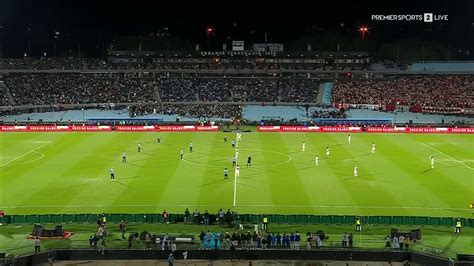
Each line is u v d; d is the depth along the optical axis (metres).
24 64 171.38
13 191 75.31
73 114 148.00
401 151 104.19
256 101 162.00
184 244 54.94
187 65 180.88
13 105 149.50
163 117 143.88
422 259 51.41
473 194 74.50
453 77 167.62
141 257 52.44
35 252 51.47
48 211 66.94
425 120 141.00
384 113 148.25
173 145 110.25
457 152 103.44
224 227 61.16
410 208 68.31
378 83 168.12
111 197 72.88
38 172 86.19
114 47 195.12
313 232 59.53
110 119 141.12
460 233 59.66
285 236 54.41
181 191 75.69
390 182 80.56
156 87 168.25
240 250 52.22
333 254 52.19
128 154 100.69
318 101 161.12
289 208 68.25
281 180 81.75
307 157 98.25
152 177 83.31
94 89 164.25
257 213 66.19
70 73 172.62
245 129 132.38
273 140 116.88
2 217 61.81
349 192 75.25
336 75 177.25
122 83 169.50
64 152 102.38
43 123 132.12
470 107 145.75
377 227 61.25
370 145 110.56
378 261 52.09
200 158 97.19
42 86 162.50
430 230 60.50
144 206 69.06
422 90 160.62
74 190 76.00
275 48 183.75
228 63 181.00
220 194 74.31
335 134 125.56
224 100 162.25
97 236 56.03
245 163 93.00
